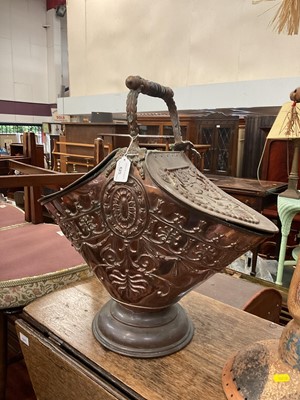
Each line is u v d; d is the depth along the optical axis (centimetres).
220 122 246
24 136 171
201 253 50
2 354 93
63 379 60
